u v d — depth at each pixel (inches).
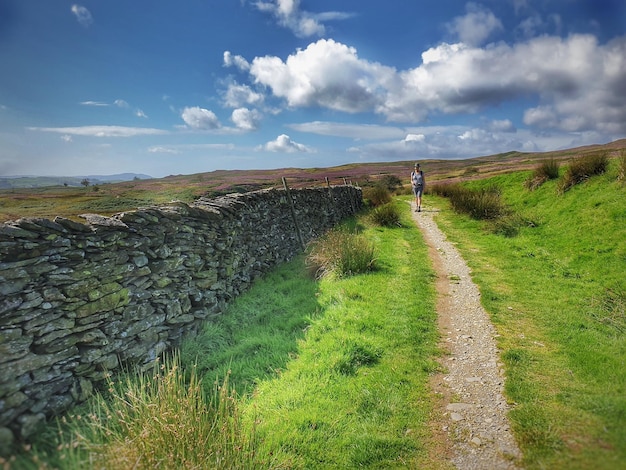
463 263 385.4
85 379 166.6
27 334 147.3
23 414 138.5
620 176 442.0
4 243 144.5
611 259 318.7
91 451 117.7
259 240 387.2
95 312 177.0
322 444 147.8
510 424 146.9
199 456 129.2
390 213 601.6
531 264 359.9
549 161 611.8
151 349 205.6
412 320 250.4
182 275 244.4
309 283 346.6
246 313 288.4
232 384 192.5
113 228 195.5
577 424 137.5
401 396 172.9
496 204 590.2
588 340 205.9
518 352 201.0
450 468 131.4
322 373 192.5
